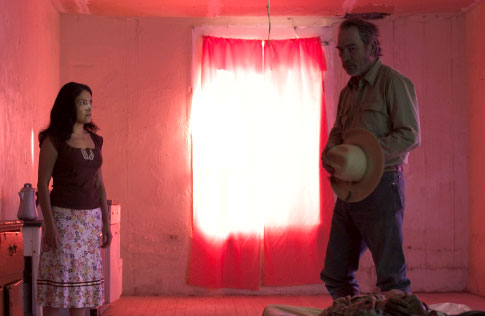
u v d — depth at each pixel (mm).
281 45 5961
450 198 6027
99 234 3277
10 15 4125
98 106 5906
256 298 5648
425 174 6031
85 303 3139
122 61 5938
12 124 4141
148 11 5758
